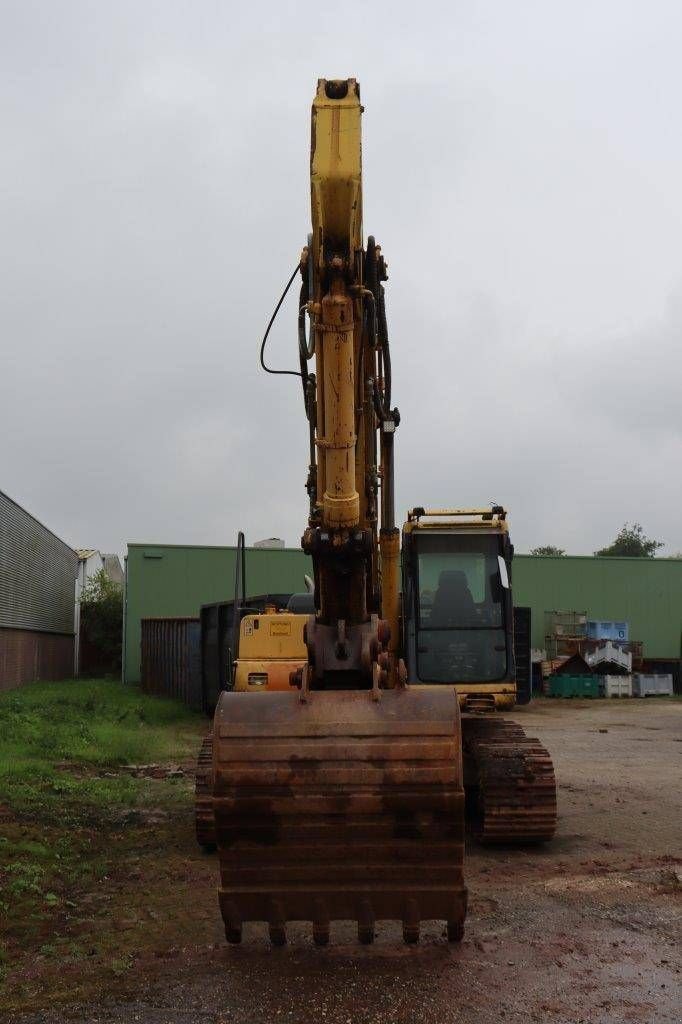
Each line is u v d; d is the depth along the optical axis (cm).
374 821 582
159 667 3011
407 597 1097
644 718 2644
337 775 580
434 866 585
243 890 590
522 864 895
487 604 1095
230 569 3762
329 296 642
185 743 1850
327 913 591
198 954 647
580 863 896
